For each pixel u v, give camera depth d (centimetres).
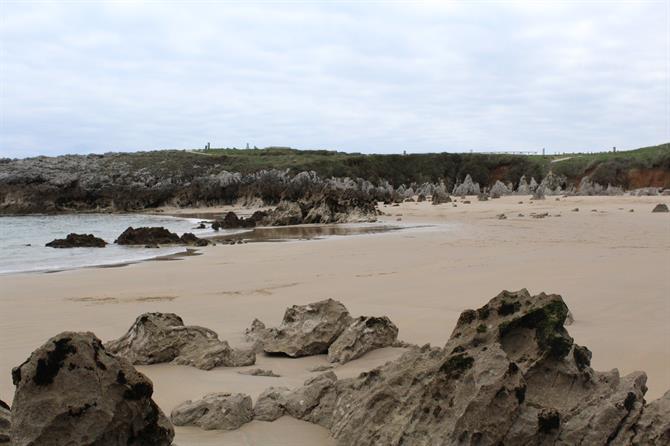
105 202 7744
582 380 525
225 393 644
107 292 1576
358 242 2764
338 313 963
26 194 7544
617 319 1039
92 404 446
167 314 936
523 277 1521
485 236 2806
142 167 9694
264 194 7650
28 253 2864
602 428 473
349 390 605
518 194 8312
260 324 1040
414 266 1845
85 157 10238
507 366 488
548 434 472
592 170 9412
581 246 2206
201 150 12738
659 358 810
